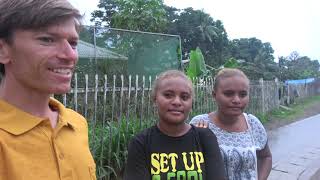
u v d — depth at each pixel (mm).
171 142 2309
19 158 1209
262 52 42562
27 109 1291
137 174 2258
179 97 2287
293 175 7586
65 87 1311
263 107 16016
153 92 2416
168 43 8812
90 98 5570
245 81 2746
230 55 35312
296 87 27484
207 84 9711
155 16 12336
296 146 10656
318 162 8695
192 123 2822
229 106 2719
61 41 1280
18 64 1258
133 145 2324
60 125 1366
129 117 6176
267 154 2979
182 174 2240
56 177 1281
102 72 7105
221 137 2750
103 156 5375
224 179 2297
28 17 1215
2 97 1301
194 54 9547
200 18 33219
